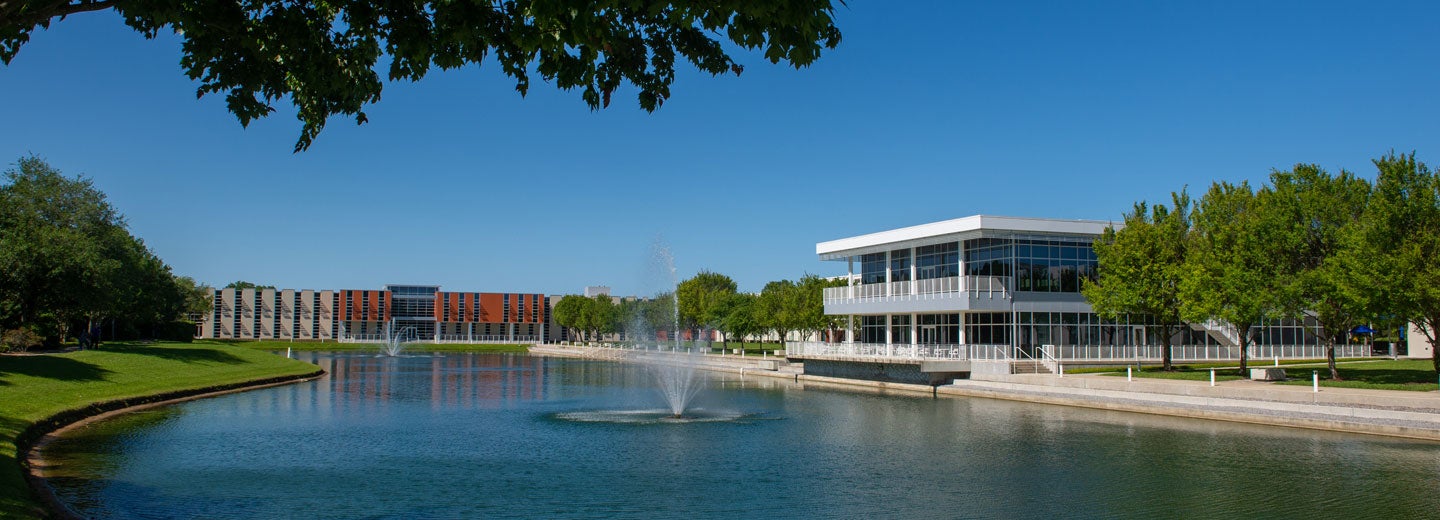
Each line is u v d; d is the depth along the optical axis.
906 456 24.50
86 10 9.28
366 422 32.00
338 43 10.59
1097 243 45.44
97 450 24.16
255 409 36.06
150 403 36.97
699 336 119.25
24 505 15.18
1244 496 19.16
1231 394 33.81
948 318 54.56
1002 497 19.16
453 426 30.98
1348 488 19.89
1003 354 49.91
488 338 141.00
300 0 10.13
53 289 44.84
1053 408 38.00
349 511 17.48
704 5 8.53
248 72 10.38
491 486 20.12
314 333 135.25
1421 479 20.86
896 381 51.59
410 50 9.80
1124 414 35.28
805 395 46.25
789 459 24.02
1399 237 32.09
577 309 128.25
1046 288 51.25
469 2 9.48
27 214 49.88
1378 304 32.12
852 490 19.89
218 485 19.78
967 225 50.25
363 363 81.88
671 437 28.27
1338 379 37.25
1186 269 41.31
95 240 53.44
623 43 10.20
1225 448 25.69
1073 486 20.31
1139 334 53.44
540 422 32.38
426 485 20.19
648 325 113.38
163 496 18.47
